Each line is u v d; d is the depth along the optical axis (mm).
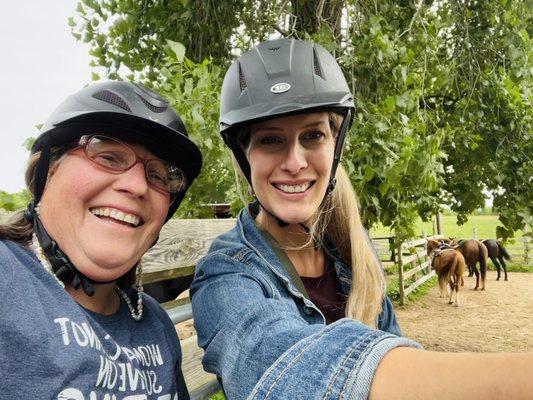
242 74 660
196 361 939
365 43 1539
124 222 490
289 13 1725
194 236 1053
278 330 433
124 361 459
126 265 499
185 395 564
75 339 406
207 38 1845
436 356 315
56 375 376
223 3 1885
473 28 2059
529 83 1956
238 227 662
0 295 376
